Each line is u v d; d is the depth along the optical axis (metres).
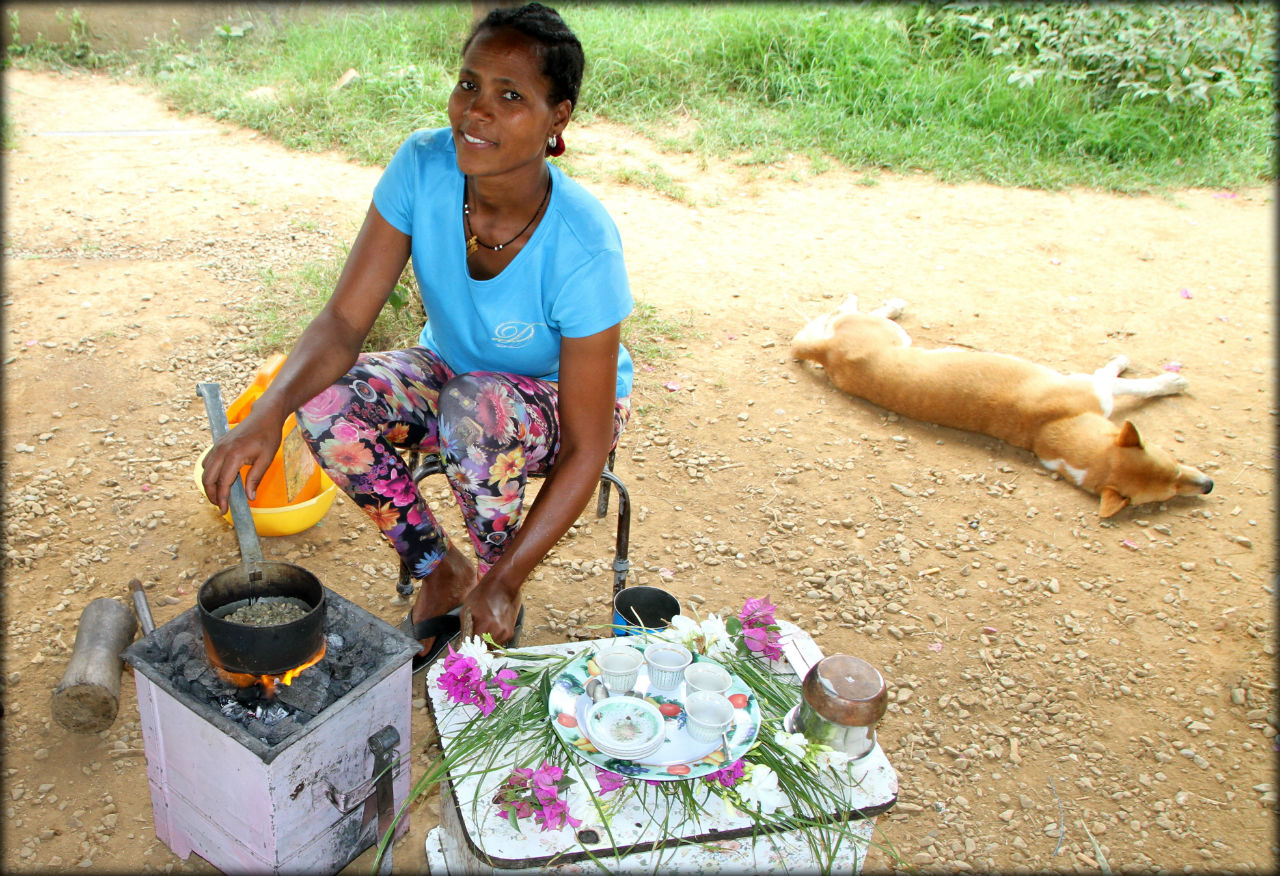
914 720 2.80
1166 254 5.87
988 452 4.09
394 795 2.18
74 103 7.32
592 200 2.31
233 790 1.94
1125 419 4.32
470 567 2.71
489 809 1.79
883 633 3.11
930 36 8.14
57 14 8.11
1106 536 3.64
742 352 4.67
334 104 7.09
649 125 7.19
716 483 3.77
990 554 3.51
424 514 2.51
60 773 2.43
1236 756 2.75
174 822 2.20
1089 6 7.96
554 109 2.14
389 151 6.59
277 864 1.98
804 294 5.20
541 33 2.06
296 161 6.51
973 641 3.11
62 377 4.05
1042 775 2.65
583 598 3.13
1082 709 2.88
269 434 2.07
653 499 3.65
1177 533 3.68
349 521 3.45
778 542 3.48
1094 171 6.91
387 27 8.23
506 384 2.40
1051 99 7.27
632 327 4.74
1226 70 7.62
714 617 2.23
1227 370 4.73
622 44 7.68
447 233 2.32
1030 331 4.94
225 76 7.77
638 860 1.77
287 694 2.02
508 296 2.34
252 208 5.76
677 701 2.02
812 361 4.59
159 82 7.77
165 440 3.74
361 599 3.07
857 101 7.41
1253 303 5.36
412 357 2.56
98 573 3.09
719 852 1.82
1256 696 2.95
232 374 4.16
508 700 2.02
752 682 2.10
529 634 2.96
